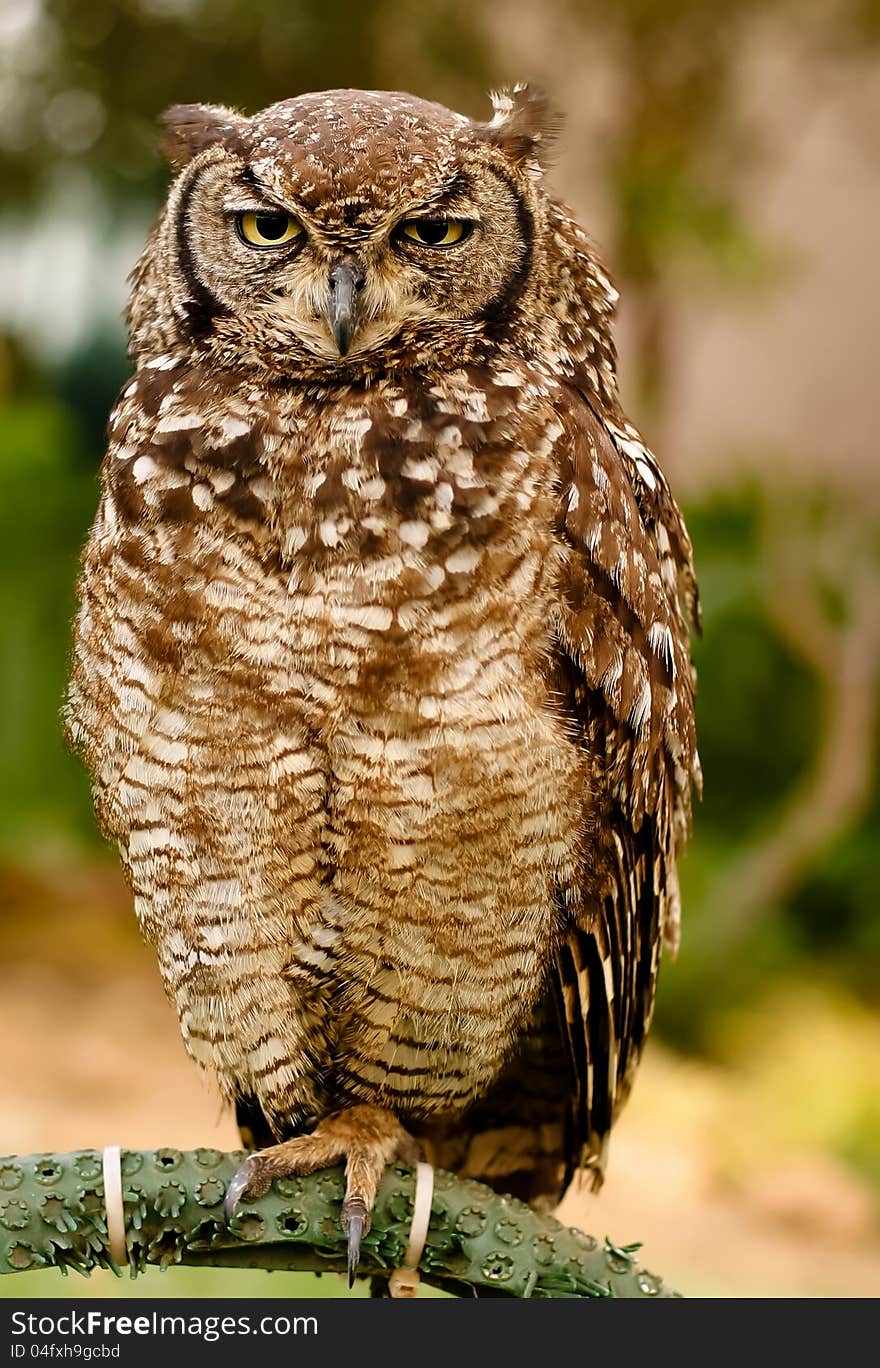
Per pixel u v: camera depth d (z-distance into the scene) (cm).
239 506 255
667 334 625
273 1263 253
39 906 579
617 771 262
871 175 757
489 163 260
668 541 269
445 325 259
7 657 567
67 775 571
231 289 259
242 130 261
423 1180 251
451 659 255
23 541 577
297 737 256
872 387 777
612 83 593
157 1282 287
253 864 258
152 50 534
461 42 538
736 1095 508
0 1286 284
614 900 263
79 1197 248
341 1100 264
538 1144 271
